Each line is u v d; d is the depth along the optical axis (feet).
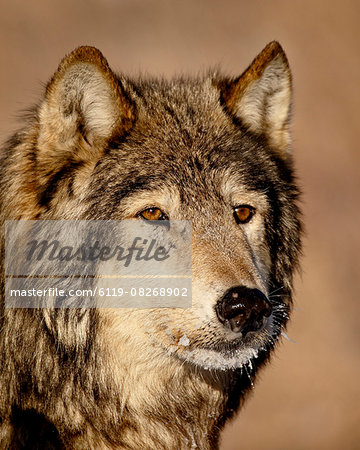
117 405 44.55
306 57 165.89
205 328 40.63
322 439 91.30
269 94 51.31
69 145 43.62
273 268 47.11
